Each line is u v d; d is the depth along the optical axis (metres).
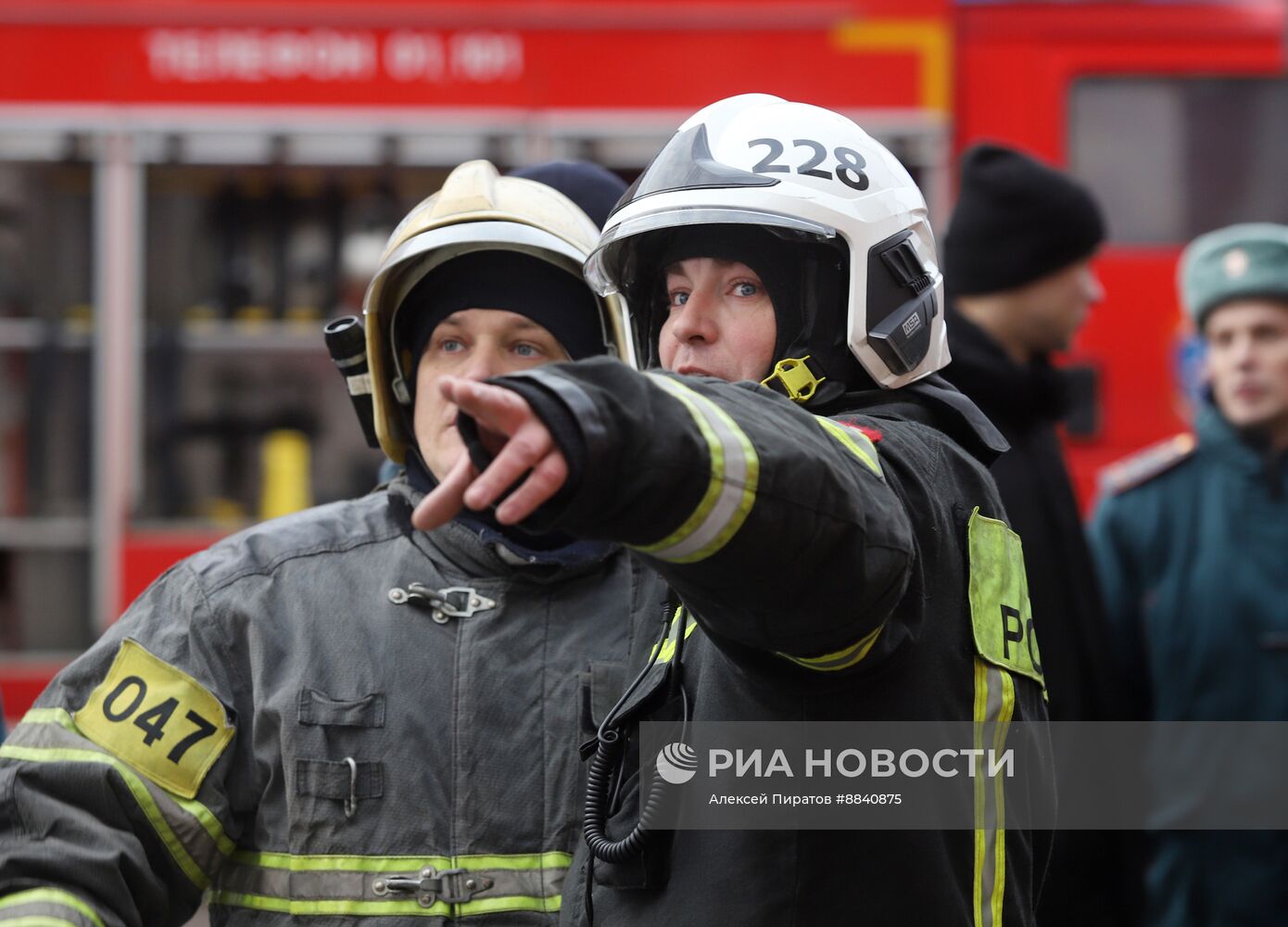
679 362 3.87
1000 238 7.32
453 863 4.14
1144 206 12.84
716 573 2.92
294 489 12.51
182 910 4.28
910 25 12.35
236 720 4.28
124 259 12.22
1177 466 8.02
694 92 12.28
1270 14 12.90
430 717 4.22
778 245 3.79
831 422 3.32
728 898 3.37
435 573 4.38
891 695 3.36
